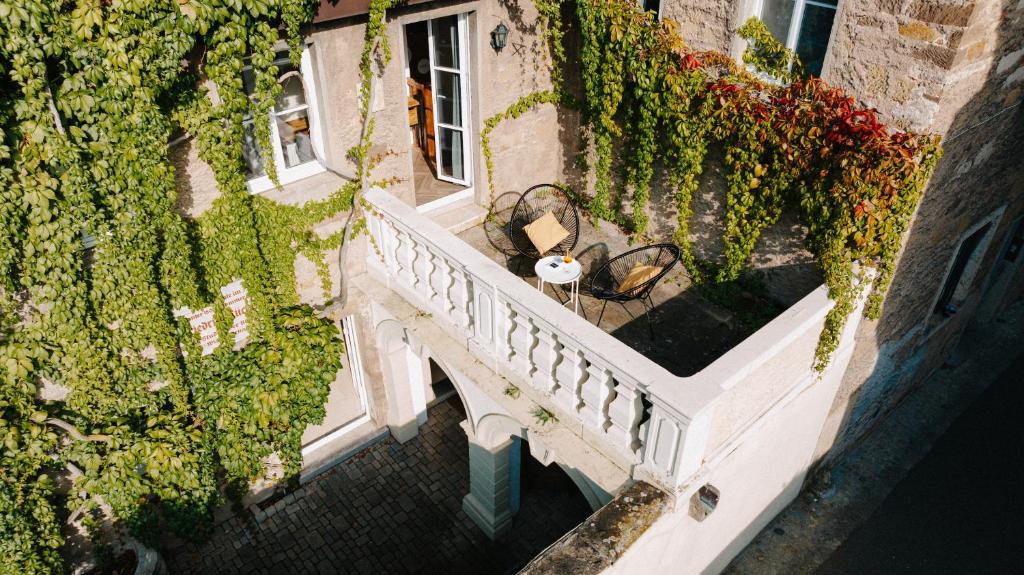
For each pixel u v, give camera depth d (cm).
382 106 798
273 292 810
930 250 801
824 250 691
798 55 720
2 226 574
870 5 632
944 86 605
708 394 530
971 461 995
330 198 809
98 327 678
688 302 851
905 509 927
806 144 687
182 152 680
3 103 543
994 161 807
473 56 857
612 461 617
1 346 634
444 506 962
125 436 730
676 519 609
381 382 1013
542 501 982
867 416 978
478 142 922
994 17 605
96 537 759
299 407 850
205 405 797
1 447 652
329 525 930
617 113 891
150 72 582
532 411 667
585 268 903
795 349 662
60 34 531
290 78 753
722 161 802
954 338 1135
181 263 700
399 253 812
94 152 588
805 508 928
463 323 744
